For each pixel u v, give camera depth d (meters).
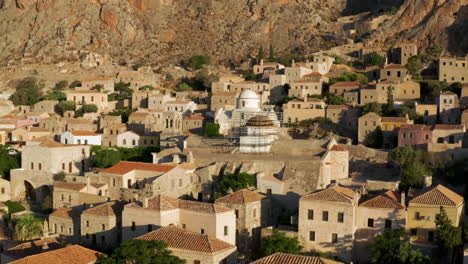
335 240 96.00
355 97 195.00
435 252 93.50
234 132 158.62
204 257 85.31
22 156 145.50
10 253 94.50
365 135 165.62
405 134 152.00
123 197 123.94
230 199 107.62
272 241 97.06
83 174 139.62
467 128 159.88
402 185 124.81
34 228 112.38
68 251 88.06
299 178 121.81
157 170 124.44
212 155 136.88
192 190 128.38
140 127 184.88
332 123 178.12
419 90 193.00
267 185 122.69
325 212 96.62
